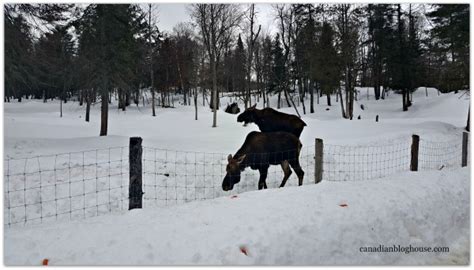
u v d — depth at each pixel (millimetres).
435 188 5641
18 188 6684
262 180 7125
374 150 11547
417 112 33094
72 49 15867
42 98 55094
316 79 34844
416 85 36062
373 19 34906
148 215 4195
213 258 3342
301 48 33188
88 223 3938
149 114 33438
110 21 15508
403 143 13141
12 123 19953
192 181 7762
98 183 7113
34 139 12359
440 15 19938
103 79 15656
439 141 14445
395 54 33344
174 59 40875
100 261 3184
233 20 27016
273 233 3768
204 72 37750
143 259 3254
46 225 3910
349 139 13734
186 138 15914
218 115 31297
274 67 40031
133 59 18125
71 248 3340
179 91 52062
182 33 44156
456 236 4887
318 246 3822
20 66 11508
